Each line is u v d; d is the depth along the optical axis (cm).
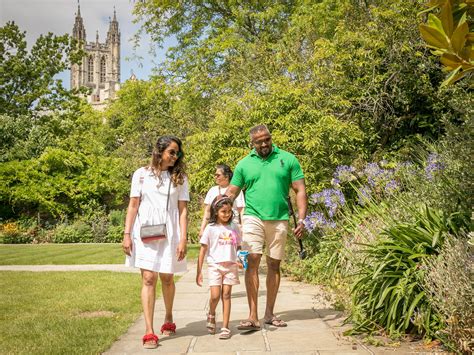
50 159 2716
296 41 1220
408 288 458
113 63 12506
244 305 665
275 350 433
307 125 1002
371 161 1109
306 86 1073
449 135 529
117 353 430
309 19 1340
